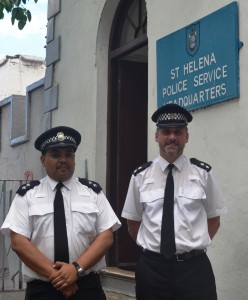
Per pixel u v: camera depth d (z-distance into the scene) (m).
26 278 3.32
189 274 3.38
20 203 3.33
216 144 4.54
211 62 4.59
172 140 3.53
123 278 5.73
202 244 3.42
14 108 9.89
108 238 3.35
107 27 6.66
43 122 7.96
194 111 4.81
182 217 3.44
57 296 3.24
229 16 4.41
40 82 8.52
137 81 6.76
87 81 6.82
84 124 6.83
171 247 3.39
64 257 3.24
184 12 5.03
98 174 6.54
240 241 4.21
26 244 3.23
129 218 3.73
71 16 7.31
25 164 9.19
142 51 6.77
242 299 4.16
